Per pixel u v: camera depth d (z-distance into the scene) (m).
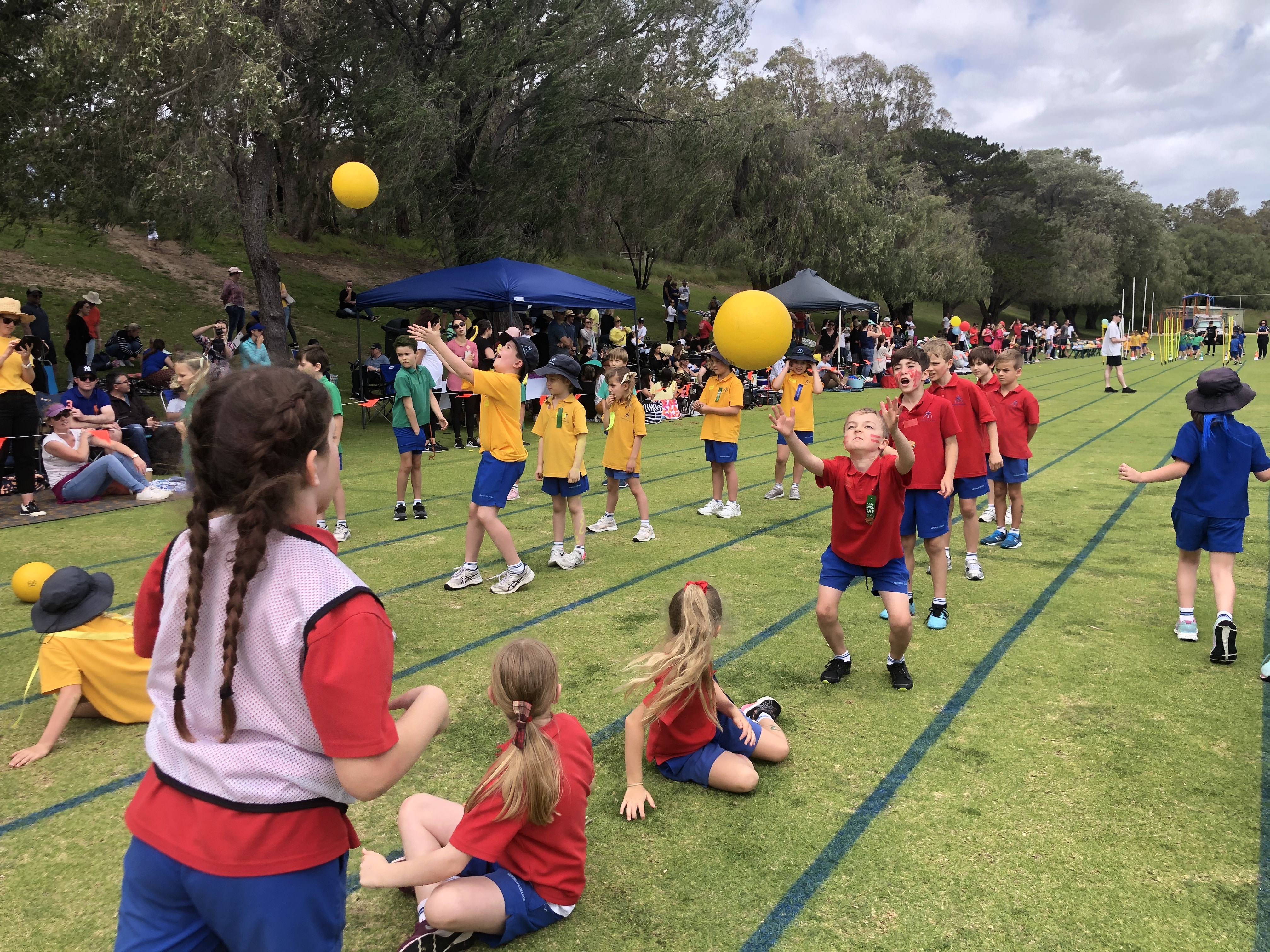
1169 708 4.14
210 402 1.52
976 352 6.97
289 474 1.50
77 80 12.84
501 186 17.94
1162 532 7.62
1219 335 39.19
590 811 3.32
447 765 3.65
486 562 6.81
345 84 16.78
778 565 6.72
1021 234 54.97
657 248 23.75
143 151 12.76
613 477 7.73
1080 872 2.90
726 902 2.77
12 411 8.58
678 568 6.64
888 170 34.66
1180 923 2.64
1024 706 4.18
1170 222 93.44
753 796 3.41
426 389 8.21
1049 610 5.59
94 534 7.82
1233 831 3.12
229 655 1.45
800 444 4.18
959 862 2.96
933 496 5.14
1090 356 40.53
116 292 20.83
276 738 1.50
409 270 29.81
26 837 3.17
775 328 4.09
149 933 1.55
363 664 1.46
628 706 4.21
